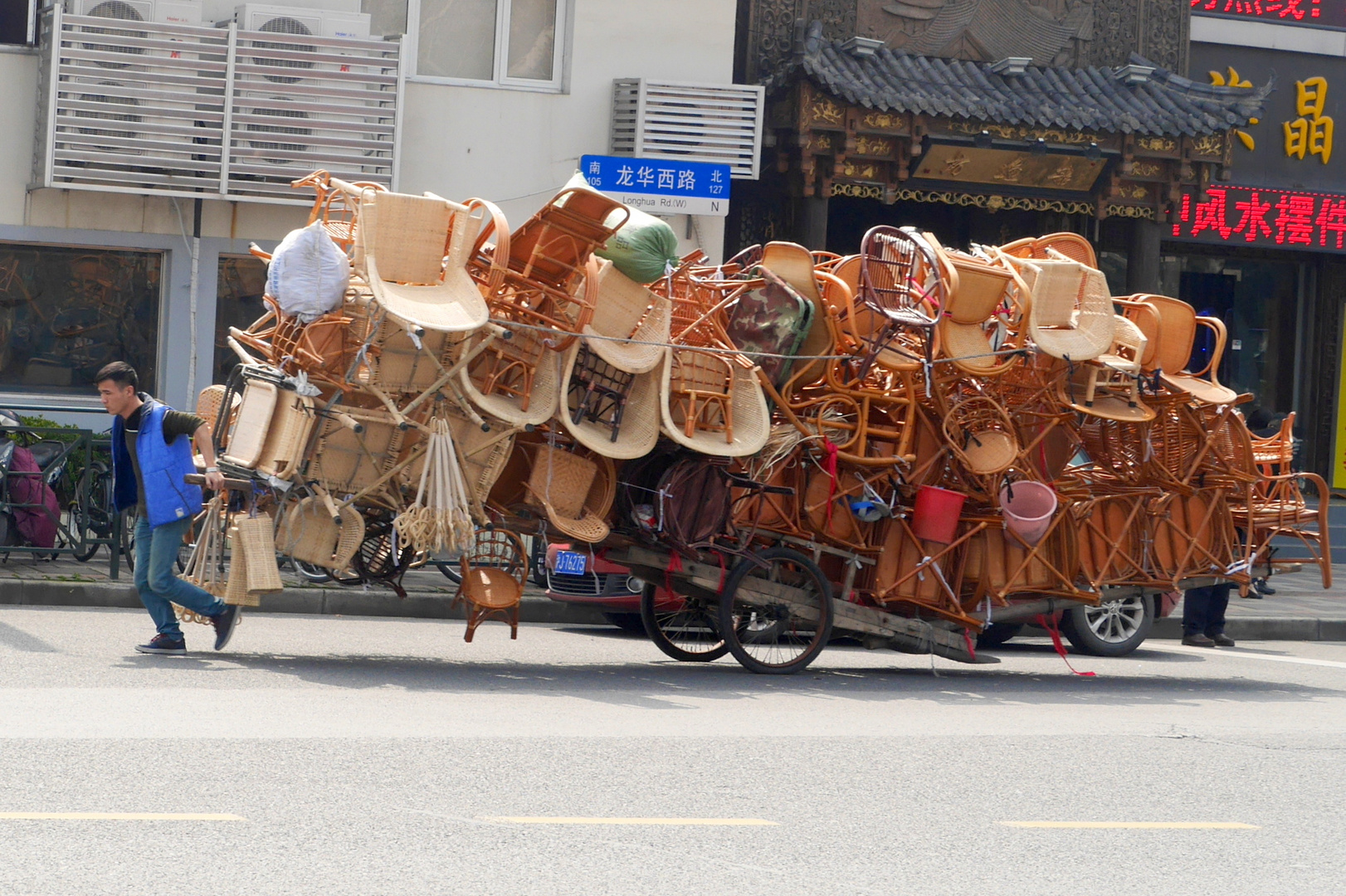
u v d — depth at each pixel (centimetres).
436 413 1073
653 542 1152
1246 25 2400
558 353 1102
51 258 1797
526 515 1132
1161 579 1337
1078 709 1105
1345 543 2344
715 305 1178
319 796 686
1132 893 604
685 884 581
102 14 1731
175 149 1738
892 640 1239
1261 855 673
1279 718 1100
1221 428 1347
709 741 878
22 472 1463
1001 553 1257
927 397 1209
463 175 1894
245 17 1770
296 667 1073
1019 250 1302
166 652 1096
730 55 1975
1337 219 2414
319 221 1076
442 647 1262
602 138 1941
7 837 593
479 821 659
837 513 1214
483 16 1902
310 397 1046
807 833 671
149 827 618
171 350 1819
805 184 2009
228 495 1134
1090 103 2091
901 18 2147
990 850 659
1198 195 2152
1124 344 1289
